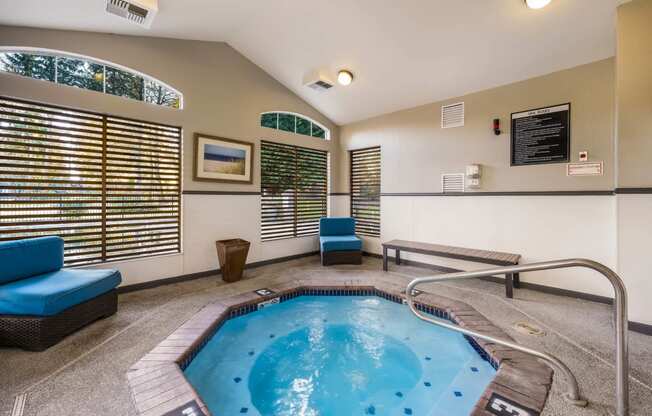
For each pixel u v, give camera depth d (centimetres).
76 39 308
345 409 194
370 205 557
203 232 405
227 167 427
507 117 382
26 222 285
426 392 204
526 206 368
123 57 337
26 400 165
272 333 285
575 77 332
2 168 276
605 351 220
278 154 505
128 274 344
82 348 221
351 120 569
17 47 281
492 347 225
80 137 315
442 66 376
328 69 426
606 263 316
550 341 235
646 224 252
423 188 468
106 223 333
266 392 209
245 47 423
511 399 165
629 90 258
